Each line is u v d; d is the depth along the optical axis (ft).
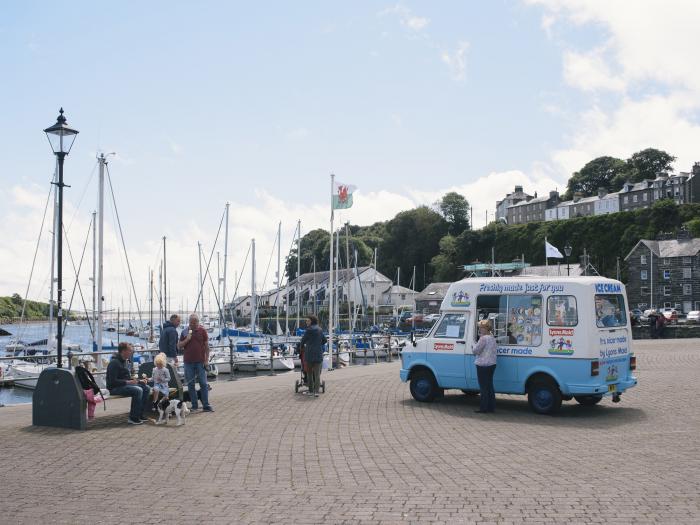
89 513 23.79
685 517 22.12
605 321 47.26
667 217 391.45
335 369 86.74
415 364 53.21
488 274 346.74
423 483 27.55
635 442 36.04
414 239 488.44
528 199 600.39
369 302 380.17
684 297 305.73
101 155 103.55
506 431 40.27
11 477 29.37
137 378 46.75
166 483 28.17
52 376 42.22
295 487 27.22
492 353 47.67
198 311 238.48
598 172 554.05
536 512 22.93
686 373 70.13
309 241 444.55
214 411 48.29
